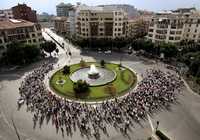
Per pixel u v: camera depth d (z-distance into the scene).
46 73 68.69
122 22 110.75
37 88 54.88
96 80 62.03
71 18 138.00
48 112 43.78
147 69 72.56
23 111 44.69
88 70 72.12
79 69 72.88
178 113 43.78
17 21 95.31
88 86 55.59
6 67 77.56
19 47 75.88
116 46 102.38
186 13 101.12
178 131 38.06
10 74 69.44
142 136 36.44
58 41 131.88
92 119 41.44
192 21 93.31
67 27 153.38
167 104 47.28
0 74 69.75
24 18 151.12
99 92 53.81
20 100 49.00
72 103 47.41
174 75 65.62
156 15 105.56
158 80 59.12
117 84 59.22
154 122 40.56
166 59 83.69
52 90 55.34
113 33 112.44
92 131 37.88
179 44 91.94
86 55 95.00
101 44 101.88
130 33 131.38
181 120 41.38
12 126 39.66
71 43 124.25
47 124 40.06
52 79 63.28
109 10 113.75
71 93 53.22
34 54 81.38
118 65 77.12
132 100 47.84
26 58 79.56
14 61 74.88
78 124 39.97
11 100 49.94
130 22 127.19
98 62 82.50
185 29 93.44
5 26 85.00
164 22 91.00
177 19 88.94
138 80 62.06
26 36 90.62
